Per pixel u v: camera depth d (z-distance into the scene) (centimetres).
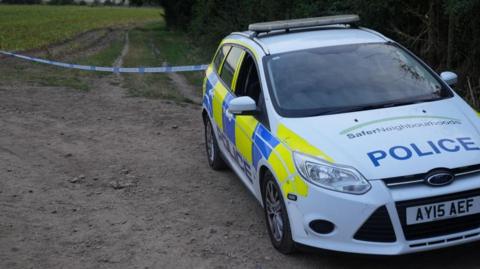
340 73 520
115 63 2303
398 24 1173
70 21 6738
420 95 501
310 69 523
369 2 1138
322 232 408
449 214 392
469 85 947
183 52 2962
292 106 486
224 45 700
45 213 578
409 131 432
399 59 545
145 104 1166
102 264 464
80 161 768
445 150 407
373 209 388
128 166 744
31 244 502
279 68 526
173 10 5419
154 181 681
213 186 655
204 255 474
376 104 483
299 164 420
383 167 396
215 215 566
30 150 823
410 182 391
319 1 1389
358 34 590
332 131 441
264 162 466
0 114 1074
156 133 913
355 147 417
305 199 412
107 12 9869
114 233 526
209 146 722
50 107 1143
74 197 627
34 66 1983
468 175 399
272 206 471
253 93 548
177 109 1107
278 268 443
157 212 579
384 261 443
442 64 1061
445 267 428
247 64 584
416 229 392
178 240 507
